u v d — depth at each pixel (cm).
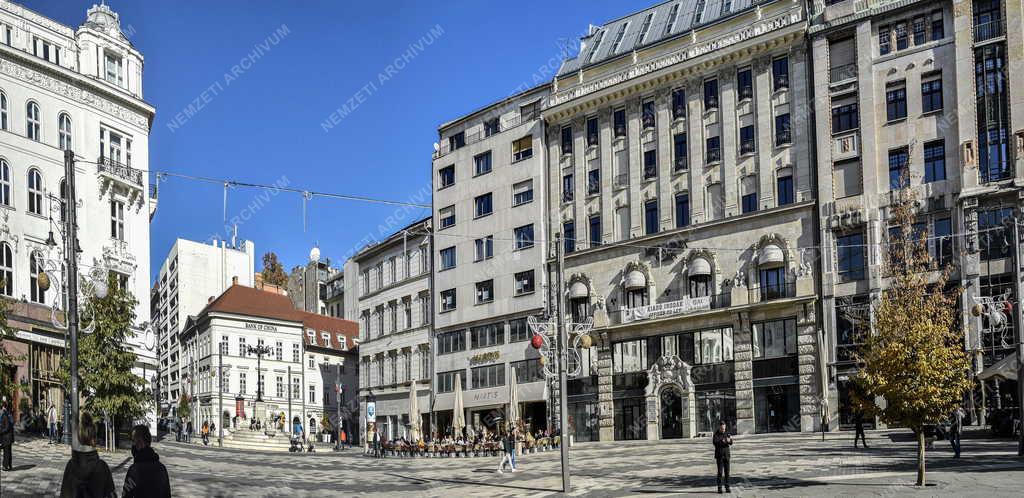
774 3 5594
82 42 5309
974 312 3850
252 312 9956
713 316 5534
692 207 5819
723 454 2362
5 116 4703
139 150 5634
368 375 8356
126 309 4106
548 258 6550
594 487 2734
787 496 2139
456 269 7250
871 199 5053
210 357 9669
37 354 4678
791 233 5347
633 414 5900
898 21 5112
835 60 5316
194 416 10031
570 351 6038
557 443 5116
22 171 4759
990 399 4500
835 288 5116
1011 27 4709
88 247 5122
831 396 5003
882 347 2416
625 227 6178
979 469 2592
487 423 6825
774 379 5241
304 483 2984
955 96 4862
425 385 7469
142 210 5656
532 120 6800
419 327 7594
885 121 5091
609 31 6831
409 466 4028
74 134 5138
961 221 4738
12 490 2158
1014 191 4572
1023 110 4647
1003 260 4581
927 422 2305
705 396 5541
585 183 6431
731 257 5584
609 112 6341
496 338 6831
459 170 7338
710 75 5834
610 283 6178
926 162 4950
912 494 2058
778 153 5475
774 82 5538
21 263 4700
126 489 1188
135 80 5712
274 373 10000
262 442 7025
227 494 2536
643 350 5909
